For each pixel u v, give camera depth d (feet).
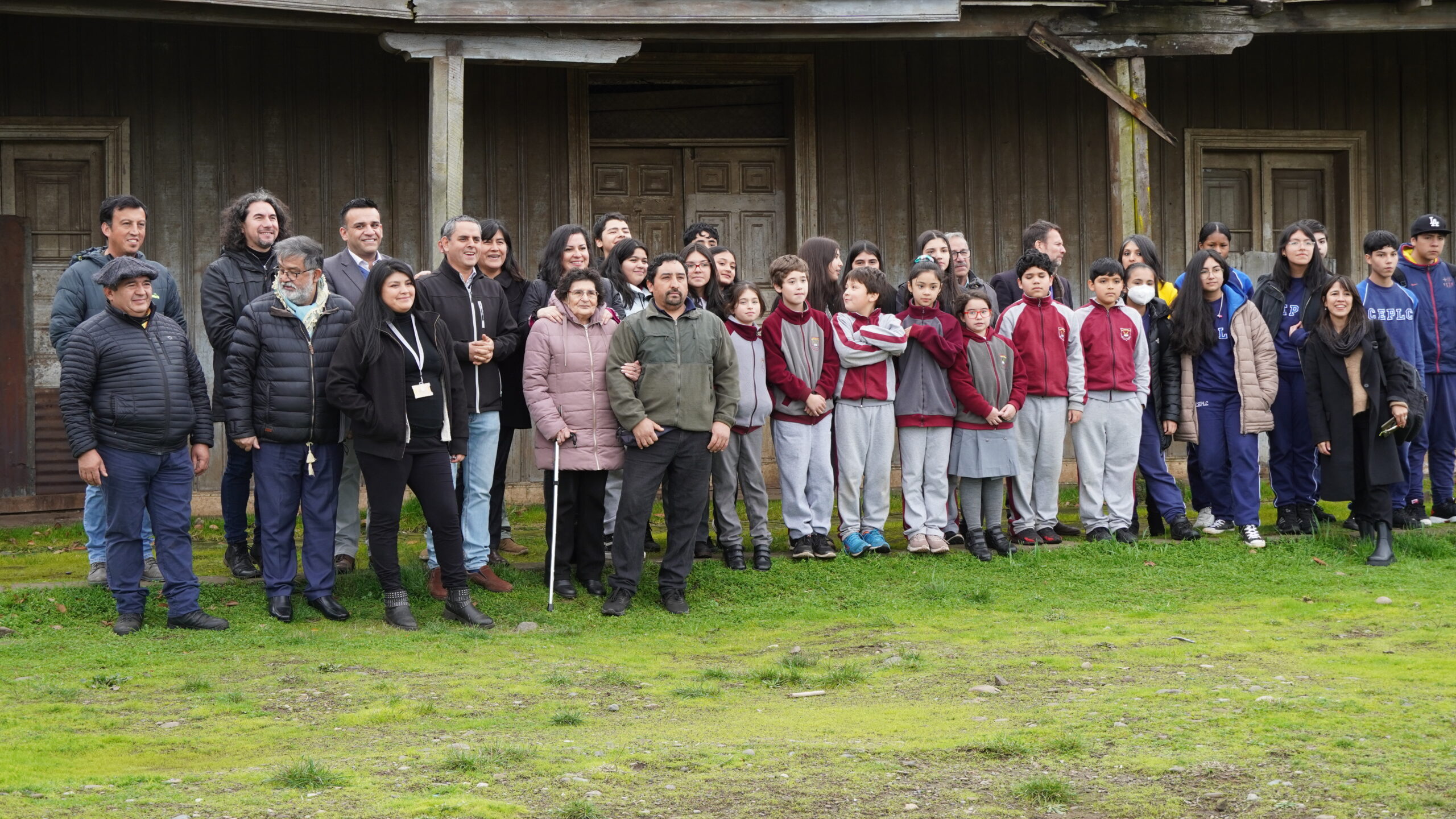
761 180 37.24
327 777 12.82
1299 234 26.81
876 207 36.94
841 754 13.69
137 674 17.74
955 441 25.18
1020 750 13.64
